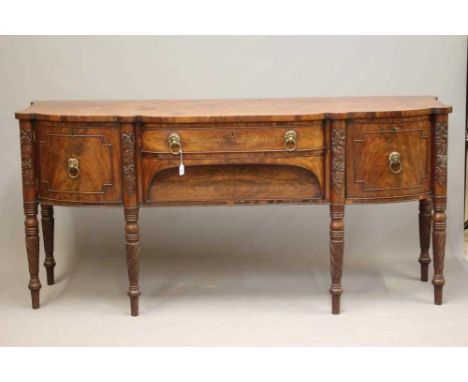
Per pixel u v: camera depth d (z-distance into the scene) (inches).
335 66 192.2
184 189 161.2
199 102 179.3
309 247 199.5
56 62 191.9
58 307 171.0
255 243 199.3
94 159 158.9
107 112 161.8
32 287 169.3
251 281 184.7
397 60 192.1
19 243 198.7
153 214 197.8
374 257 199.5
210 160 158.2
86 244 198.7
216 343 152.8
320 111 159.0
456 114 193.9
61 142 159.5
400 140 159.6
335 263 162.4
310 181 160.7
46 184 162.7
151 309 169.3
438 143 161.8
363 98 182.2
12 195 197.2
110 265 196.2
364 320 162.2
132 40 191.2
